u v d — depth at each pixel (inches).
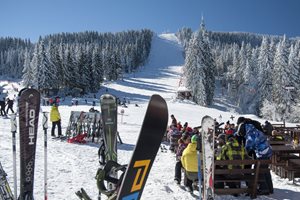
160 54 6737.2
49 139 569.3
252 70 2640.3
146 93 2775.6
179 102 1914.4
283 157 358.6
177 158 319.6
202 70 2030.0
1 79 4589.1
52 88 2295.8
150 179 333.1
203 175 245.9
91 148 496.7
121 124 929.5
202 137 235.1
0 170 173.8
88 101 2001.7
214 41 7204.7
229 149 283.7
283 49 2043.6
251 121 309.9
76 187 282.0
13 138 187.8
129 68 4837.6
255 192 276.7
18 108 172.6
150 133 104.1
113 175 139.4
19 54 4729.3
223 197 280.4
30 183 176.2
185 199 271.1
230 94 2842.0
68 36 6451.8
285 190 297.6
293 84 1972.2
